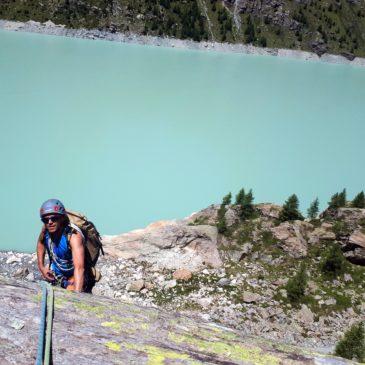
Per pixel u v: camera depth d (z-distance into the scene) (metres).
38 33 196.25
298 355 3.31
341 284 27.69
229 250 29.59
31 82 138.75
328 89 186.62
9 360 2.55
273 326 24.03
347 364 3.26
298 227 31.67
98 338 2.95
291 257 29.41
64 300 3.31
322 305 25.81
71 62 166.75
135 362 2.79
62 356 2.70
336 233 31.14
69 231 4.54
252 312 24.69
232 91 163.25
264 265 28.83
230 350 3.17
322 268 28.56
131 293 25.47
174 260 28.22
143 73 168.50
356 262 29.33
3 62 153.00
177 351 3.03
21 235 43.25
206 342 3.22
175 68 180.00
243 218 32.97
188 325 3.49
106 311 3.33
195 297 25.36
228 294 25.80
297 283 26.14
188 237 29.31
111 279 26.62
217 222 33.19
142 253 28.73
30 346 2.70
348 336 20.98
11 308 3.00
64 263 4.68
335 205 35.12
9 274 27.77
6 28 193.50
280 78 191.25
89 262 4.77
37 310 3.05
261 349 3.30
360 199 35.28
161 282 26.61
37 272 28.39
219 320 23.92
